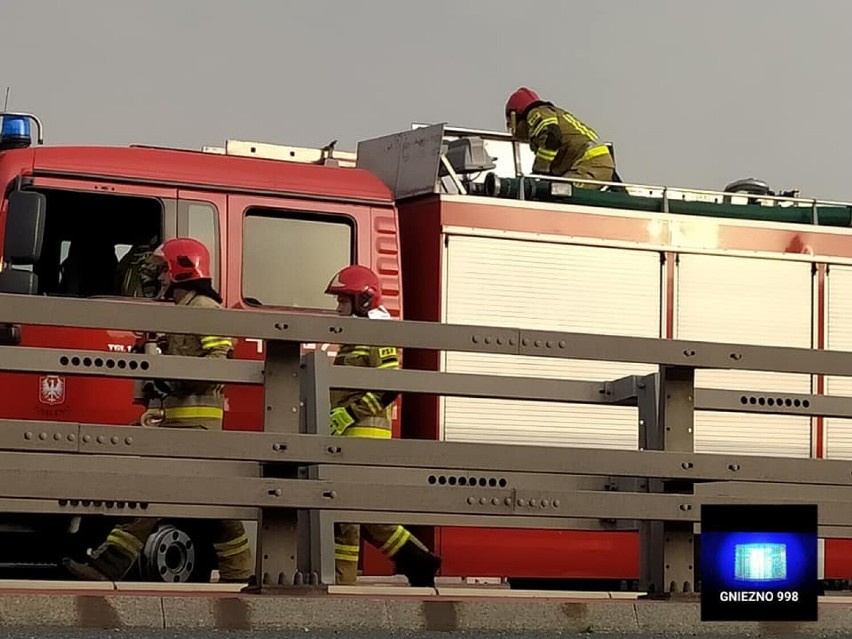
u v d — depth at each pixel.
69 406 9.49
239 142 11.09
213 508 6.98
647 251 11.09
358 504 6.67
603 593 7.39
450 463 6.86
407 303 10.80
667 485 7.31
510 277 10.74
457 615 6.67
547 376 10.79
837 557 11.38
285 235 10.20
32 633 5.94
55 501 6.71
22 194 9.28
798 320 11.46
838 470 7.32
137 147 10.11
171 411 8.53
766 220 11.52
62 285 9.69
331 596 6.62
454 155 11.05
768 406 7.63
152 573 9.28
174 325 6.73
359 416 9.15
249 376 7.10
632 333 11.00
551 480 7.74
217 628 6.35
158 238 9.88
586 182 11.08
